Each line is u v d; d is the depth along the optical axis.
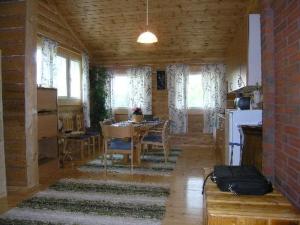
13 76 3.61
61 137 4.99
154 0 5.06
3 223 2.62
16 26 3.57
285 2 2.00
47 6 5.22
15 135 3.64
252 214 1.62
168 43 6.62
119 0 5.13
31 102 3.67
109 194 3.40
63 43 5.97
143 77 7.36
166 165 4.90
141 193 3.43
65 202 3.13
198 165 4.91
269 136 2.34
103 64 7.55
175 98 7.26
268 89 2.32
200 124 7.27
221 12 5.31
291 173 1.94
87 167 4.76
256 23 3.76
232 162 3.83
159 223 2.62
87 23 5.95
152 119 6.38
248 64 3.79
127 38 6.51
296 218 1.58
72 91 6.54
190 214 2.82
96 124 7.27
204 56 7.09
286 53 2.00
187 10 5.32
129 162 5.10
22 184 3.65
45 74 5.17
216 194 1.92
